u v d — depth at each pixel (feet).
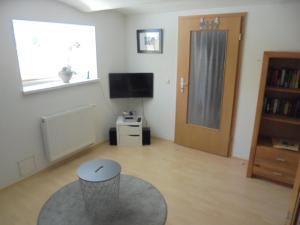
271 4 8.75
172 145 12.41
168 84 12.14
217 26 9.92
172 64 11.72
